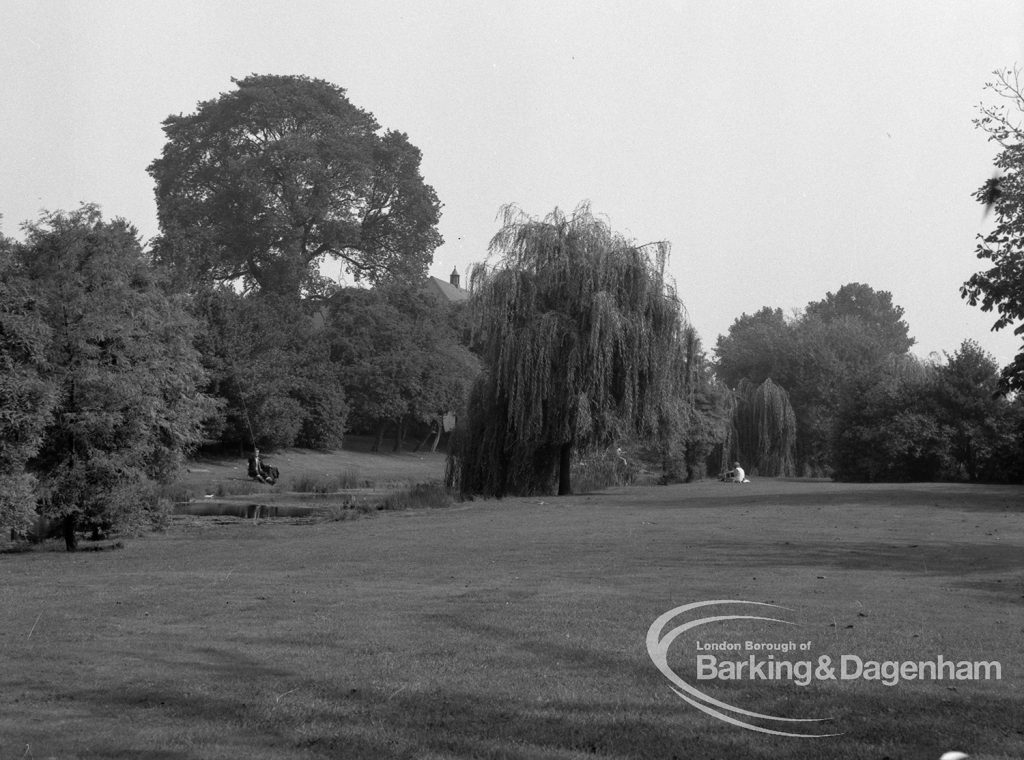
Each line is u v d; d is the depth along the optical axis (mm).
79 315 24531
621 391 36375
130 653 9031
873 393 49719
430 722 6734
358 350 79375
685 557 16234
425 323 83000
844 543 18297
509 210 37500
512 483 37562
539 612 10766
